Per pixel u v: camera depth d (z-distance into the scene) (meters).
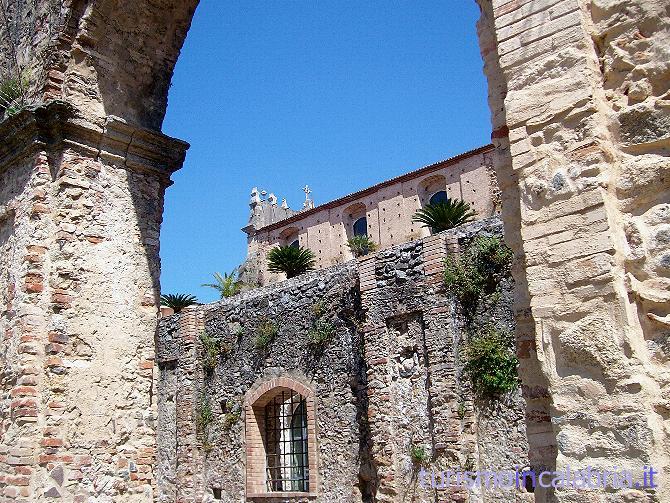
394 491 12.72
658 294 3.75
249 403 16.97
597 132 4.02
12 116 8.20
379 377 13.46
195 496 17.41
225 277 36.94
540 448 4.43
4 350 7.81
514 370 11.47
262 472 16.67
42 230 7.89
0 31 9.45
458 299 12.56
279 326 16.73
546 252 4.07
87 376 7.77
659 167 3.87
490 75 5.19
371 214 39.94
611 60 4.18
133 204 8.69
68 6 8.30
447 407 12.08
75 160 8.23
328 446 14.96
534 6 4.45
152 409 8.23
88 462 7.52
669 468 3.47
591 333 3.78
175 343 19.06
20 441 7.18
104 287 8.16
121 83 8.75
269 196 47.97
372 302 13.95
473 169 35.41
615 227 3.88
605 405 3.67
